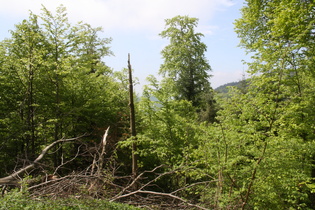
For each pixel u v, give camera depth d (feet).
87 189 17.88
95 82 47.37
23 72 40.09
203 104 71.56
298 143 22.82
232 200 22.58
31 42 39.58
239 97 24.91
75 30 44.14
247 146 25.48
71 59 42.75
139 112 48.26
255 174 22.58
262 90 24.23
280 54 23.06
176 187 35.91
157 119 39.63
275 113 22.03
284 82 23.77
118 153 44.29
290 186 21.90
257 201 23.00
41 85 41.83
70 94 44.04
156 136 39.22
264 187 21.61
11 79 40.37
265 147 21.88
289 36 25.38
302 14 26.22
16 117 40.01
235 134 23.48
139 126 47.09
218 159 24.43
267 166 21.95
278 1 32.55
